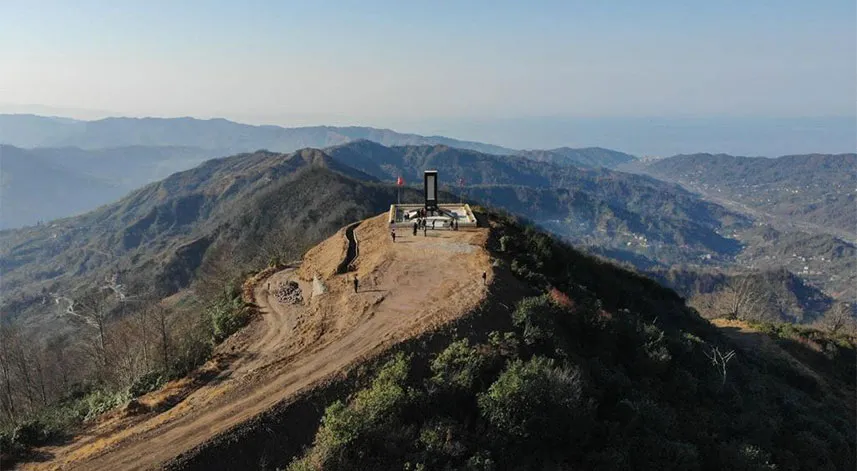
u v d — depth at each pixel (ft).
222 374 81.61
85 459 60.95
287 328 96.12
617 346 93.86
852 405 132.05
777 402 105.19
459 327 81.76
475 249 119.03
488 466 56.65
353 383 70.38
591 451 63.41
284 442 62.13
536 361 70.90
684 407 86.02
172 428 64.95
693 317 159.43
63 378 133.39
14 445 65.16
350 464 56.29
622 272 174.40
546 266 124.16
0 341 137.49
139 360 101.60
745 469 71.72
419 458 56.95
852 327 243.60
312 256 138.41
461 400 66.49
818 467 84.17
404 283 103.04
